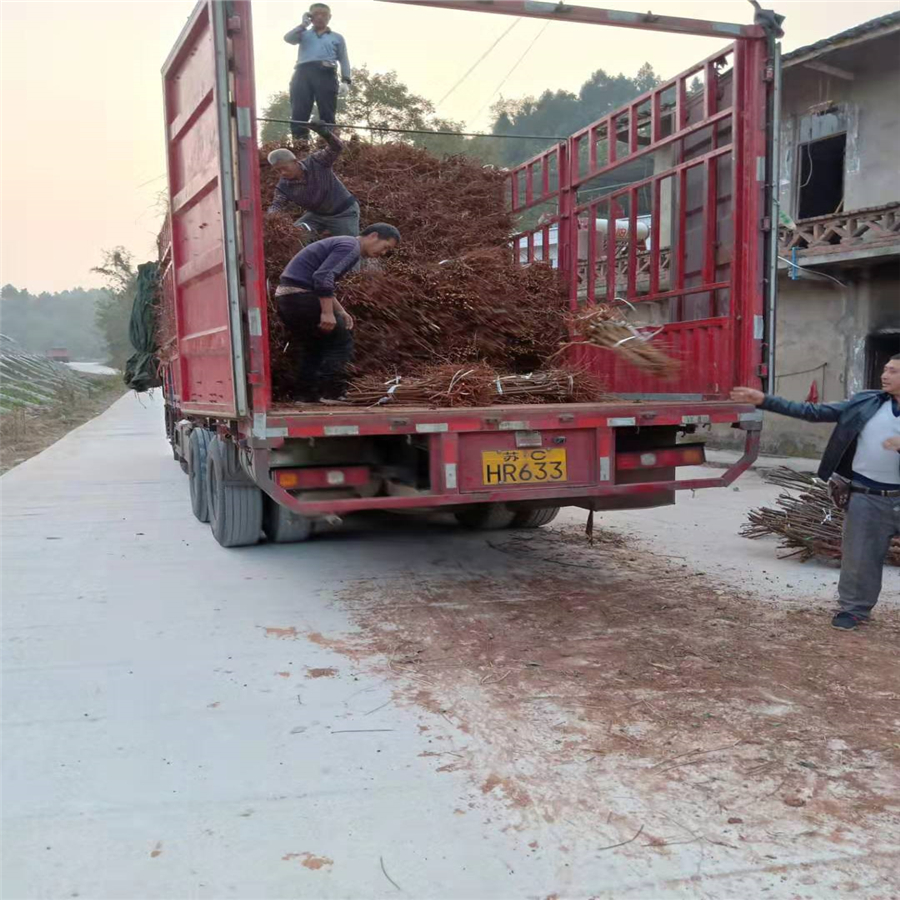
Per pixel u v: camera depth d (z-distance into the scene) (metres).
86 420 23.66
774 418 13.73
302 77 7.77
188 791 2.94
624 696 3.72
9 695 3.77
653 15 4.84
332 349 5.71
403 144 7.89
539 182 7.68
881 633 4.58
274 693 3.78
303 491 4.68
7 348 40.00
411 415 4.59
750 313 5.17
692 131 5.78
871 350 12.59
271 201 6.92
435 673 4.01
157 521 7.90
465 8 4.59
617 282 7.21
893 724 3.43
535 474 4.86
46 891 2.39
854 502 4.62
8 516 8.18
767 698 3.70
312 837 2.65
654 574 5.85
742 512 8.28
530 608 5.05
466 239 7.20
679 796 2.87
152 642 4.46
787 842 2.60
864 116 12.60
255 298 4.36
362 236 5.64
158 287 10.29
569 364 6.54
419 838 2.64
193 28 4.69
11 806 2.84
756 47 5.06
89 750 3.25
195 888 2.40
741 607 5.05
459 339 6.26
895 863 2.49
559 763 3.12
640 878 2.43
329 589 5.46
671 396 6.09
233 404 4.50
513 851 2.57
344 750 3.23
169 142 5.71
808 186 13.84
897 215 10.97
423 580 5.69
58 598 5.29
